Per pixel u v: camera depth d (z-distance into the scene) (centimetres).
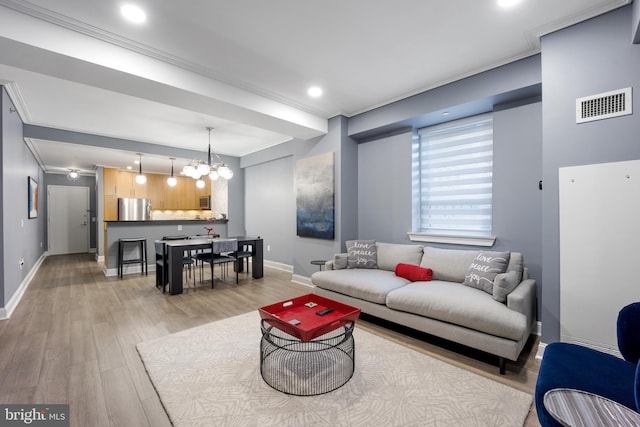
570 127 219
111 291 424
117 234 537
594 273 206
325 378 201
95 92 331
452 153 360
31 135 440
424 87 331
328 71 296
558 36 226
